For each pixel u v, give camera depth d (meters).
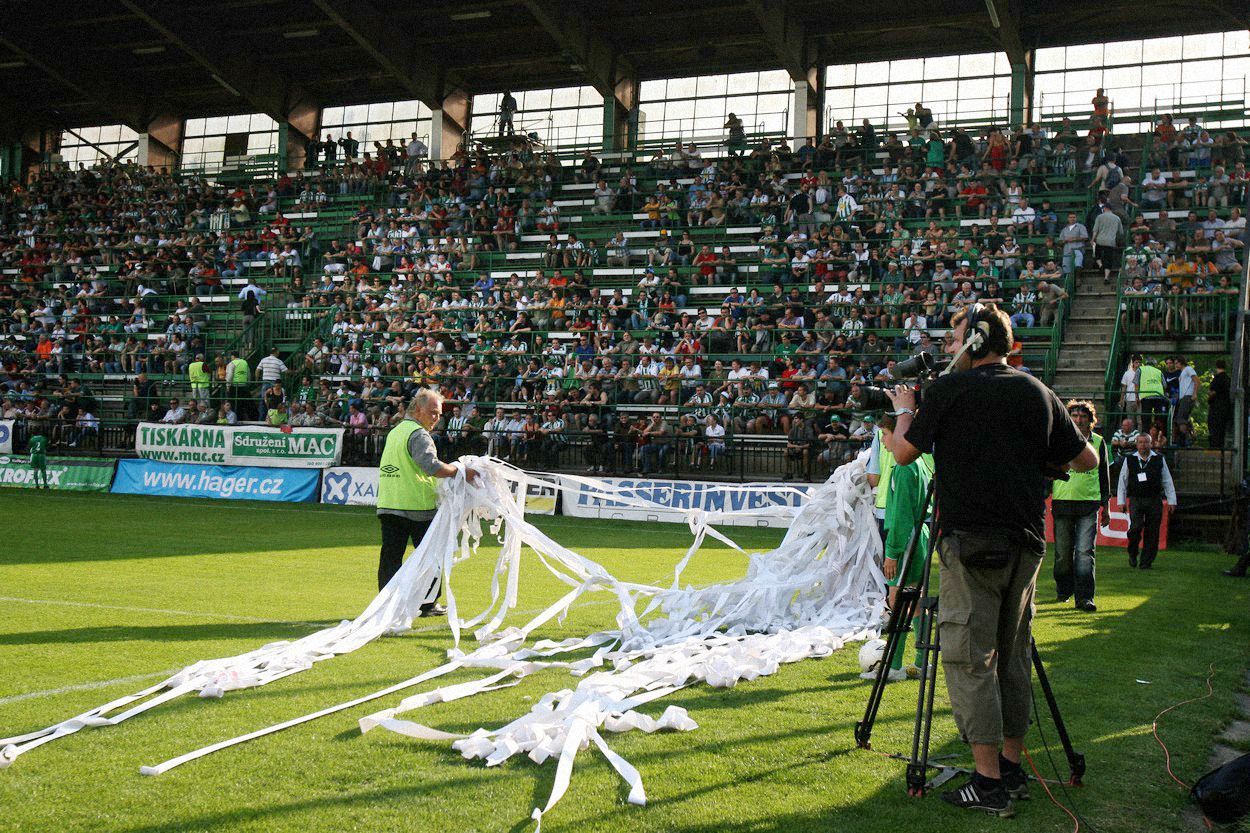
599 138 34.31
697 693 5.58
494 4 30.52
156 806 3.71
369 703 5.20
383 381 24.41
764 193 27.69
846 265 24.19
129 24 33.88
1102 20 28.84
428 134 36.97
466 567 11.34
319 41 34.19
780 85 32.69
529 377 22.98
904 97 31.25
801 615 7.48
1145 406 17.36
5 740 4.40
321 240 31.95
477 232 29.08
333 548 12.80
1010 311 21.11
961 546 3.87
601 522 18.42
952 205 25.86
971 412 3.93
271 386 24.89
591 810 3.73
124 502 20.08
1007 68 30.31
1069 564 9.32
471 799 3.81
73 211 35.31
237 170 37.53
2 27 33.12
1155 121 28.00
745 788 4.02
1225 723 5.19
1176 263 20.80
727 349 22.78
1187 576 11.79
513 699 5.29
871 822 3.70
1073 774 4.18
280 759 4.26
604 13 30.86
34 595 8.64
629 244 28.27
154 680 5.64
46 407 25.67
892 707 5.32
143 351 27.67
